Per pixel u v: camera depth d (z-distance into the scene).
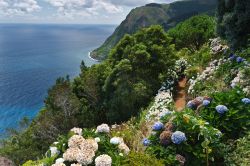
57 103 27.77
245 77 11.31
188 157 6.91
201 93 13.52
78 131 6.83
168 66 24.23
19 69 166.00
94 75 28.59
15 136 30.28
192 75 19.27
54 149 6.35
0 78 136.38
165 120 8.02
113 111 24.42
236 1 15.93
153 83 23.72
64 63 194.50
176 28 44.75
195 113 8.45
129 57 24.75
